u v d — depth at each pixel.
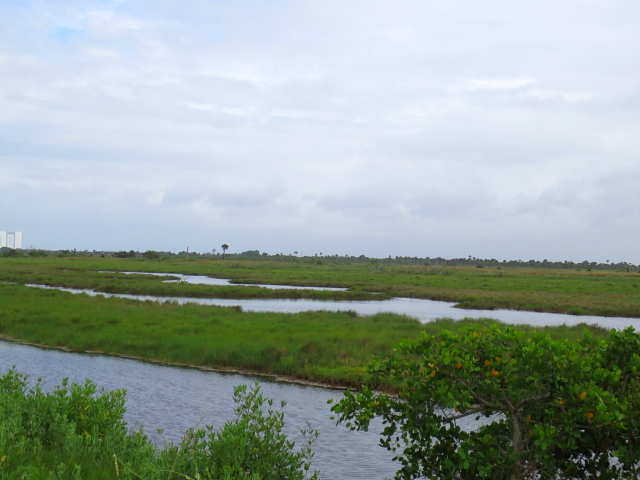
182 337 20.91
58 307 28.55
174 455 6.15
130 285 51.31
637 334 6.26
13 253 140.62
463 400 5.67
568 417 5.52
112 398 8.23
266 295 48.50
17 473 4.92
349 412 6.40
